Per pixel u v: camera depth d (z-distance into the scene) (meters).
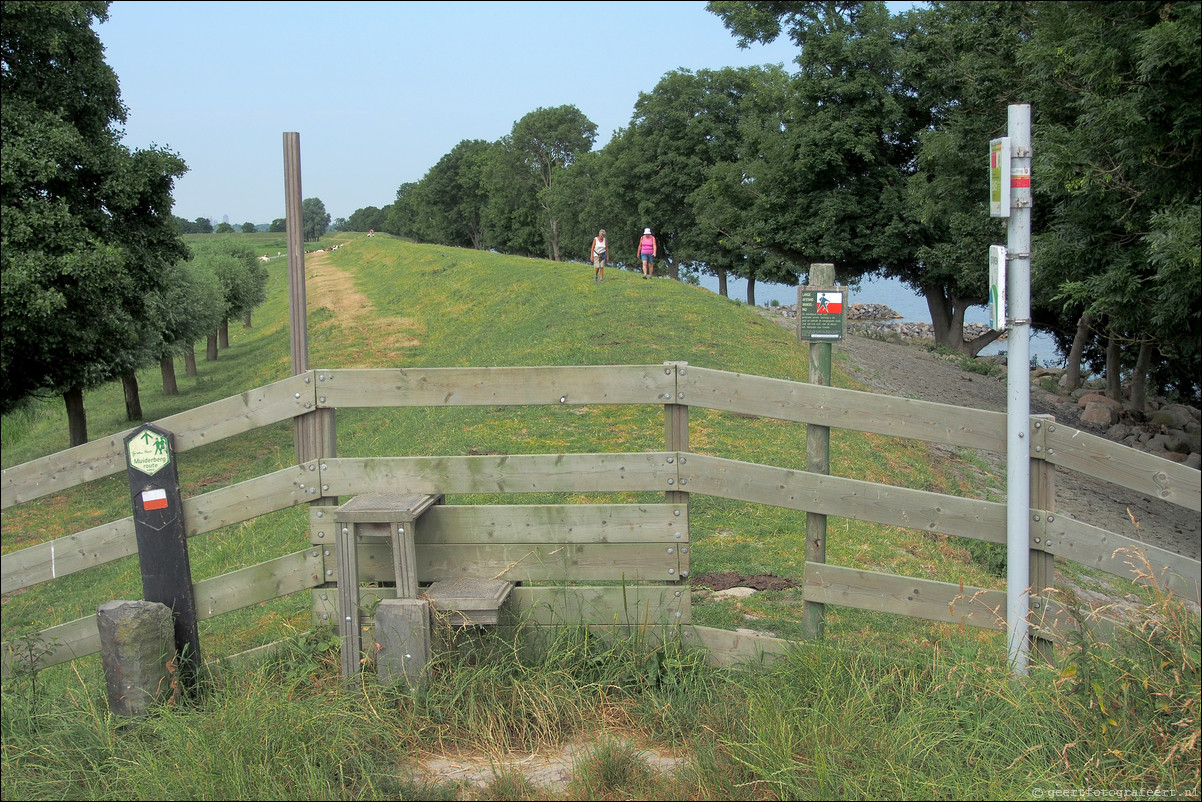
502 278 37.66
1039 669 4.39
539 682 4.49
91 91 19.38
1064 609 4.47
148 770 3.89
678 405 4.91
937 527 4.73
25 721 4.42
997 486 14.29
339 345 34.50
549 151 86.94
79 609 9.25
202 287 34.81
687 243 52.28
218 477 17.59
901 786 3.62
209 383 38.72
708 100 50.94
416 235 143.00
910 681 4.32
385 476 4.95
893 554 7.91
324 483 4.96
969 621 4.72
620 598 4.92
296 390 4.93
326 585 5.10
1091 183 13.43
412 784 3.81
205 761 3.90
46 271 16.81
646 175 52.66
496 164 87.62
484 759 4.14
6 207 16.56
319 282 66.69
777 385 4.78
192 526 4.86
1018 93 20.52
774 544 7.72
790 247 35.12
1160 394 33.69
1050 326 33.53
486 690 4.45
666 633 4.81
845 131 31.72
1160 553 4.48
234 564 9.59
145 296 20.30
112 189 18.56
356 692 4.42
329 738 4.06
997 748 3.90
